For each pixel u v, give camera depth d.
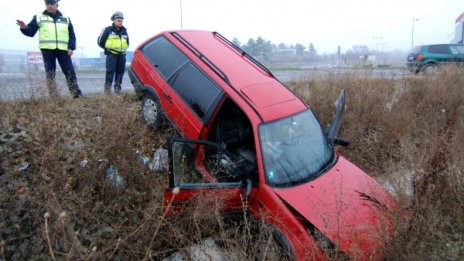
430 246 3.56
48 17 7.07
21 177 4.32
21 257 3.40
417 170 4.39
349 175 4.73
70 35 7.39
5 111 5.51
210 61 5.61
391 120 7.14
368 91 8.31
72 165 4.59
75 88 7.04
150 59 6.42
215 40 6.52
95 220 3.95
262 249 3.75
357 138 6.98
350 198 4.29
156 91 6.04
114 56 8.08
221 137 5.14
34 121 5.08
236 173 4.60
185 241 4.03
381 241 3.64
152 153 5.35
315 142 5.02
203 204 4.02
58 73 7.46
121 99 6.70
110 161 4.70
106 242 3.69
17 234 3.57
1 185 4.05
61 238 3.39
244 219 4.05
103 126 5.02
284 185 4.34
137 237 3.89
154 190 4.47
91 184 4.35
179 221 4.14
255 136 4.57
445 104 8.43
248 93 5.05
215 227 4.33
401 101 8.52
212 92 5.23
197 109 5.33
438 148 4.82
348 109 7.71
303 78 9.41
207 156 4.96
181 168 4.56
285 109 5.05
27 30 7.04
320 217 3.91
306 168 4.62
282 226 4.02
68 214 3.59
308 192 4.27
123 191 4.54
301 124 5.05
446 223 3.95
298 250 3.83
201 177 4.84
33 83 6.09
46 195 3.86
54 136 4.89
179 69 5.84
